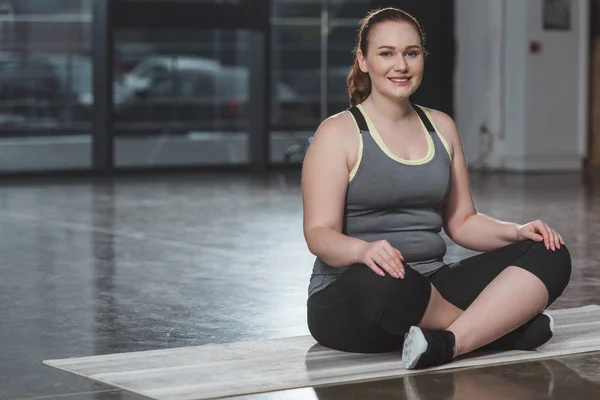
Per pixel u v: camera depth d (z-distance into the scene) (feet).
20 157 35.40
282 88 37.96
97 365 11.20
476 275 11.29
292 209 26.61
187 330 13.21
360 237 11.28
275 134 37.96
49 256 19.17
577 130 37.73
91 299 15.24
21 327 13.35
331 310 11.05
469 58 38.04
